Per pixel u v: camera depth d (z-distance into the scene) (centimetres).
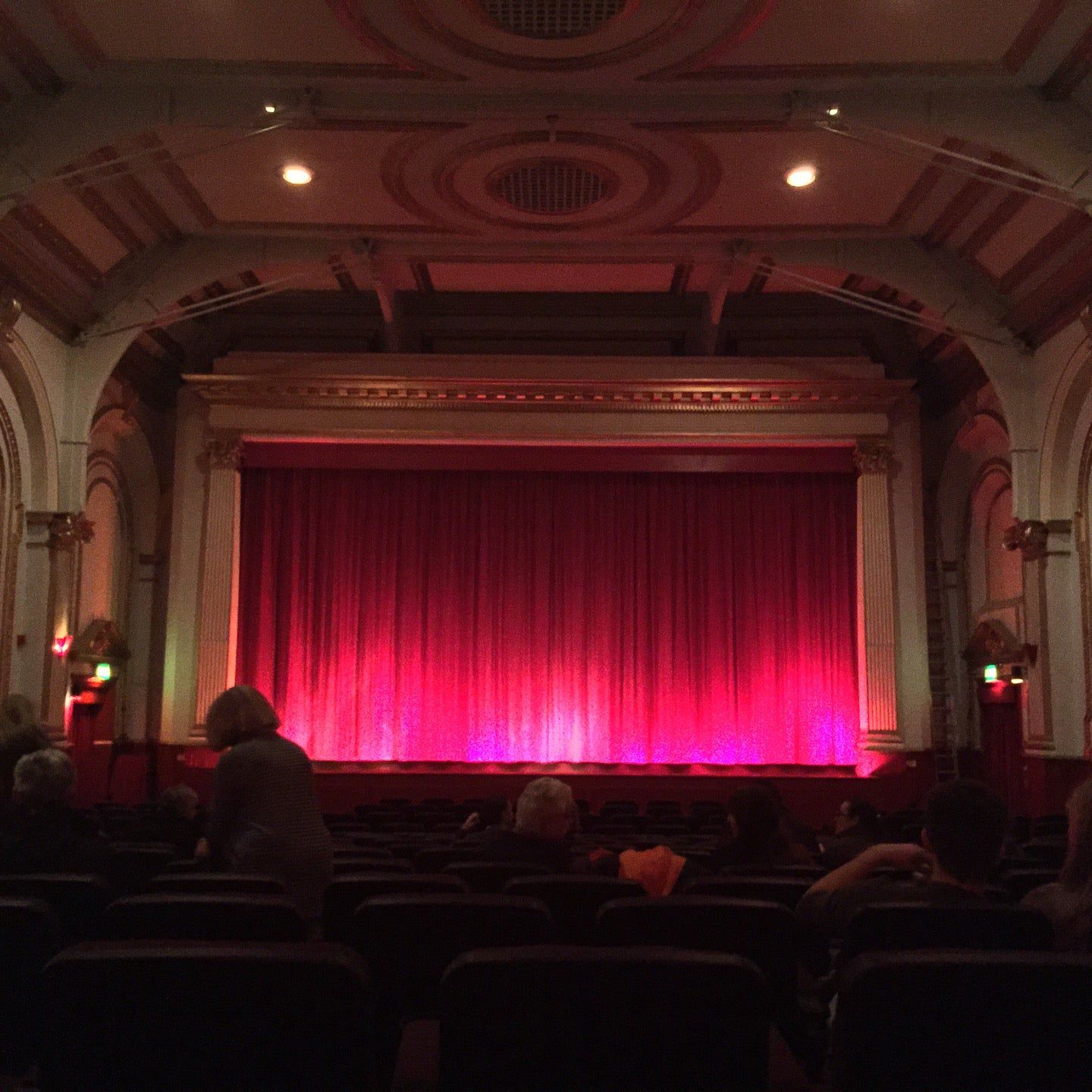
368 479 1652
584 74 964
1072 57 928
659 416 1555
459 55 940
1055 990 180
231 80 984
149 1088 185
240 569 1605
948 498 1653
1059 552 1246
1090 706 1191
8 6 887
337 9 882
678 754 1606
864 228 1282
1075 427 1232
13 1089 252
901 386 1541
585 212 1247
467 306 1592
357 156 1129
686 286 1527
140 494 1630
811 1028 338
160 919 271
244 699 414
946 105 986
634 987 185
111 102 994
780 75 966
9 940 241
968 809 298
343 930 335
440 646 1627
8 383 1198
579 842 761
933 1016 182
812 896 329
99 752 1516
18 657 1218
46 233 1162
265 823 389
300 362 1550
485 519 1653
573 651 1627
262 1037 183
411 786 1562
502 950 189
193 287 1323
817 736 1591
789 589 1631
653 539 1652
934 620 1659
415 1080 246
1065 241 1152
